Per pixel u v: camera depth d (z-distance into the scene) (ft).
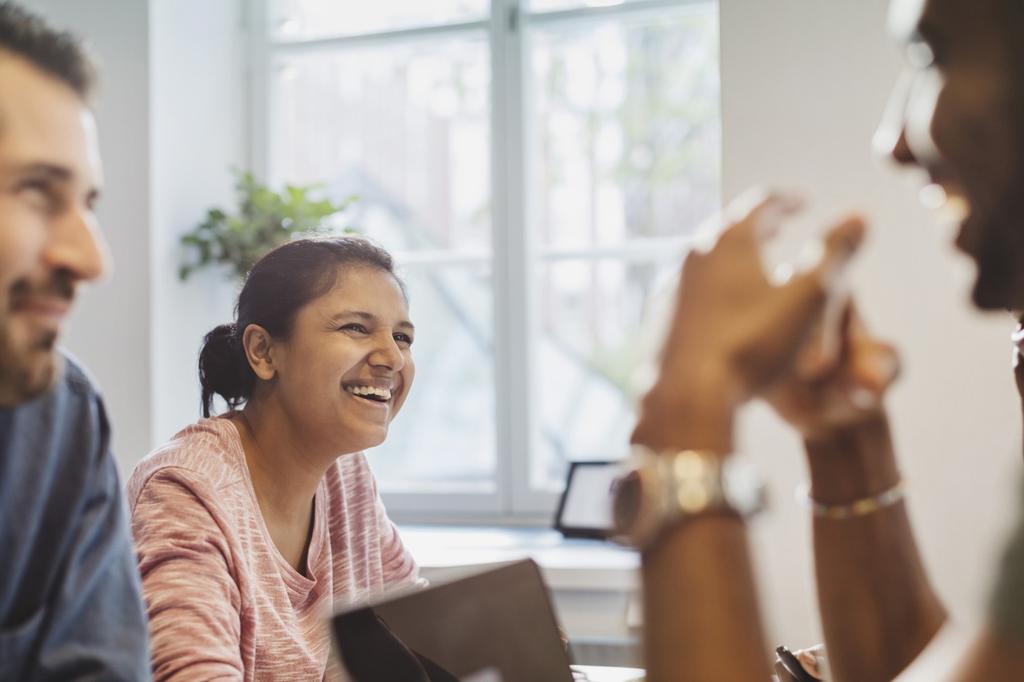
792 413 2.11
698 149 11.05
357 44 11.80
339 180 12.09
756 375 1.55
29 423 3.21
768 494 1.54
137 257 10.59
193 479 4.82
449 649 3.19
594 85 11.27
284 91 12.12
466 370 11.60
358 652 3.05
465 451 11.57
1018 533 1.49
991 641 1.46
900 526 2.29
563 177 11.37
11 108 2.57
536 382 11.35
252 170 12.03
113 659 3.27
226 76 11.82
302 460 5.47
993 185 1.54
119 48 10.69
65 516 3.29
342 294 5.41
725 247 1.59
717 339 1.54
